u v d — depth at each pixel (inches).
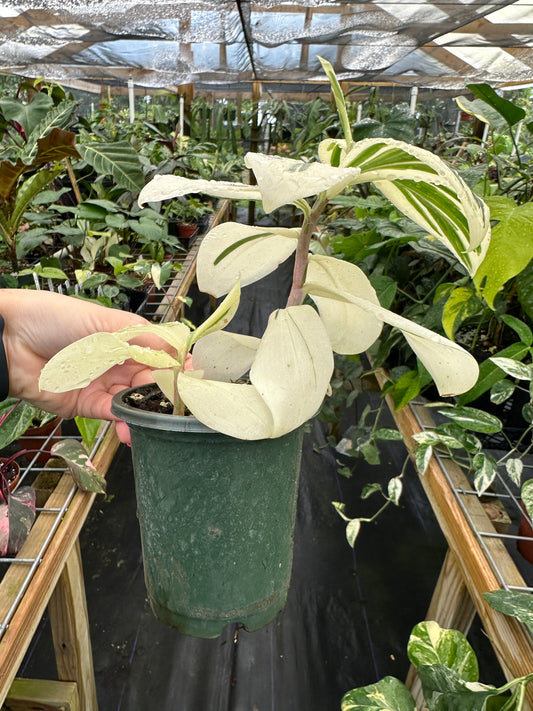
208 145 142.0
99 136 114.5
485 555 28.7
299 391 16.4
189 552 20.4
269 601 22.2
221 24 90.4
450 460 37.9
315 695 45.7
